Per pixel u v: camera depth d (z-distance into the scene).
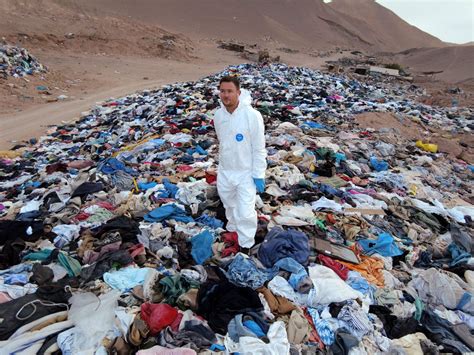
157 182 7.68
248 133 4.62
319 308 4.31
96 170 8.25
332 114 15.97
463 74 66.06
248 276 4.45
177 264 4.93
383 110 18.00
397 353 3.85
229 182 4.88
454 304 4.74
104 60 35.34
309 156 9.23
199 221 5.96
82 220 6.11
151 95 19.61
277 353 3.54
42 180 8.79
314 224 5.91
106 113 16.81
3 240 5.49
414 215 7.10
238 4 93.81
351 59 66.00
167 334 3.62
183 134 11.43
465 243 6.20
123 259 4.76
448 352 4.00
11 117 16.50
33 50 34.00
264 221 5.77
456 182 10.48
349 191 7.75
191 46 49.66
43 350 3.47
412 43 147.88
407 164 11.08
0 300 4.02
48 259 4.90
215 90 18.34
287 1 109.31
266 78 23.09
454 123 19.19
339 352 3.83
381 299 4.66
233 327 3.78
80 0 71.88
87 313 3.87
